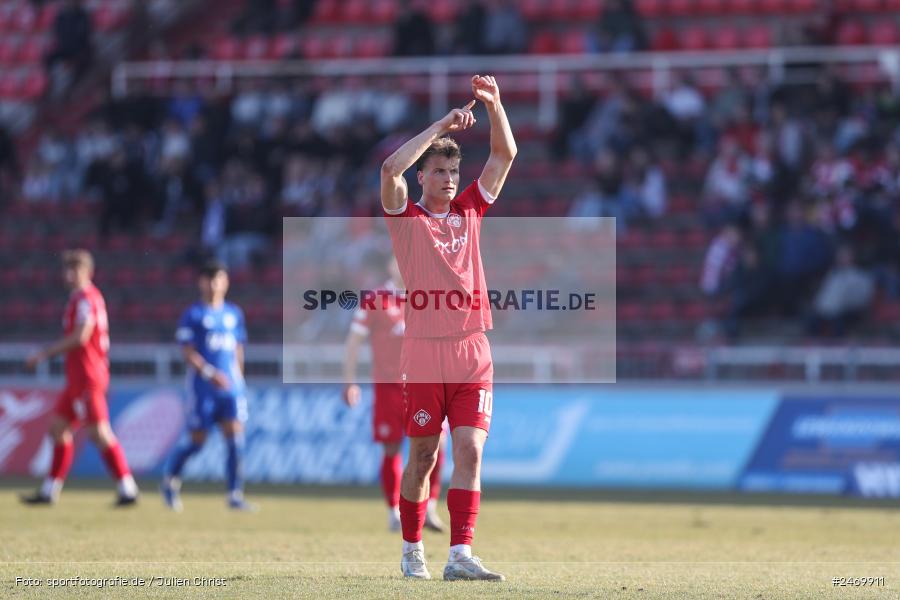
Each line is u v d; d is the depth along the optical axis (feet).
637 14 266.77
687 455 177.88
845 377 175.11
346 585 70.18
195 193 241.35
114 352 193.36
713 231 223.10
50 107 280.31
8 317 239.71
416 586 69.56
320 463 185.16
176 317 232.12
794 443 175.22
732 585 72.74
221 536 107.76
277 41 280.10
